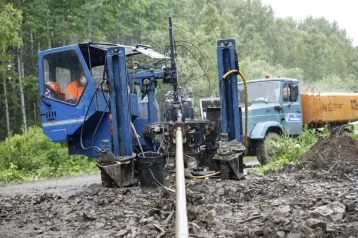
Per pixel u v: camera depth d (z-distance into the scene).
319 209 8.45
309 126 26.31
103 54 16.48
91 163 26.77
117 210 9.76
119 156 13.52
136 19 63.66
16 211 10.63
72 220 9.15
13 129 61.19
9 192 16.08
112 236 7.57
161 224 7.98
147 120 16.62
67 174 24.08
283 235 6.80
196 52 55.25
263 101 24.22
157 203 9.98
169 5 75.94
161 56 16.98
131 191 12.34
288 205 9.03
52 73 15.91
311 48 160.00
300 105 25.25
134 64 16.78
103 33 59.69
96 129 15.49
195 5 96.88
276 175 14.27
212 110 15.00
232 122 14.21
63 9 57.53
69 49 15.75
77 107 15.45
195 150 14.04
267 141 22.83
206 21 86.88
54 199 12.33
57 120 15.76
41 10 56.16
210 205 9.41
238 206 9.36
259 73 89.31
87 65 15.71
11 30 46.16
